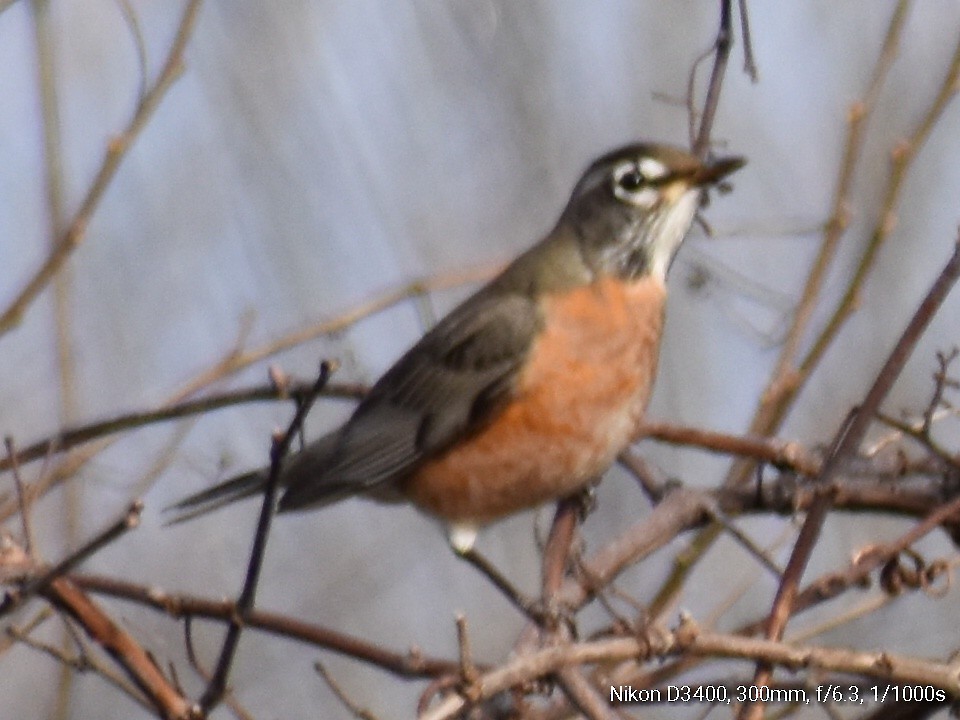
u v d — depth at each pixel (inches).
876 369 506.9
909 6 450.9
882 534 485.7
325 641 303.7
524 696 337.4
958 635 460.4
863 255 433.4
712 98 405.1
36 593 291.0
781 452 364.2
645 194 402.6
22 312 362.3
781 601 292.2
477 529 419.8
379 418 420.8
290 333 458.0
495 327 402.3
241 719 327.6
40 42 409.1
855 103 447.5
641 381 401.4
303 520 542.6
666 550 493.4
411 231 555.2
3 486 429.1
